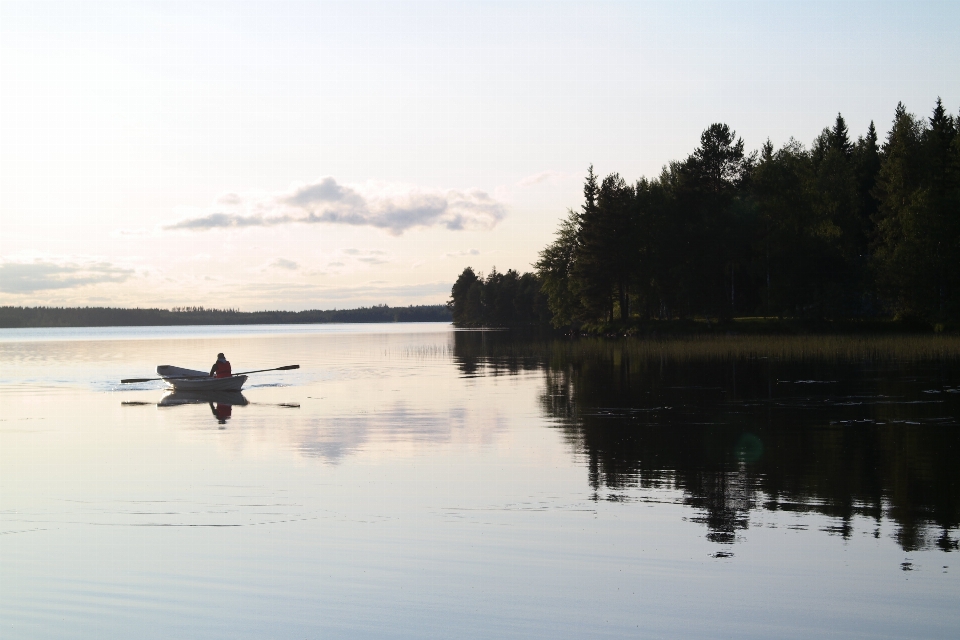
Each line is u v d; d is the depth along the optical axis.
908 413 21.33
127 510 12.18
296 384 33.75
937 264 59.16
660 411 22.80
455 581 9.09
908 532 10.59
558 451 16.70
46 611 8.45
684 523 11.16
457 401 26.39
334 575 9.33
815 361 39.56
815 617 8.01
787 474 14.12
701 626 7.87
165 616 8.30
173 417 23.19
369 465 15.41
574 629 7.86
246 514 11.88
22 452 17.28
